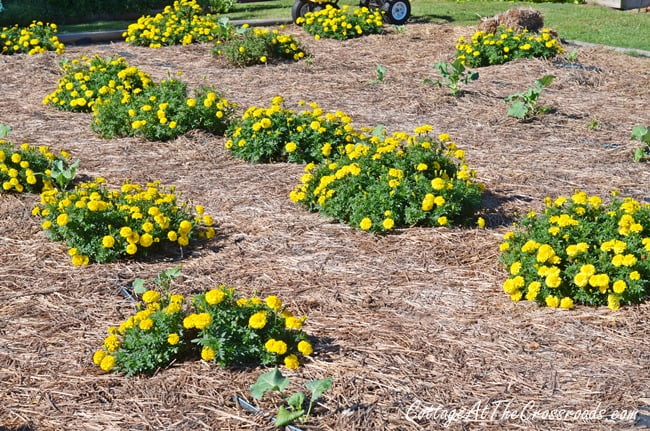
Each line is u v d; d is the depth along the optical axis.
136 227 5.53
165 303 4.54
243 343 4.16
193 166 7.38
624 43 13.25
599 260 4.77
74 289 5.07
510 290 4.83
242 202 6.45
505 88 9.95
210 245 5.70
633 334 4.44
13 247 5.67
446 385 4.02
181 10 14.34
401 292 5.00
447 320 4.66
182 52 12.79
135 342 4.19
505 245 5.14
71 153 7.79
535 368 4.16
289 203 6.40
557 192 6.61
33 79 11.11
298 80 10.63
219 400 3.91
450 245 5.61
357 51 12.46
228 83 10.60
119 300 4.94
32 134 8.47
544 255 4.76
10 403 3.95
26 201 6.48
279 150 7.46
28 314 4.79
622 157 7.53
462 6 18.11
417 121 8.68
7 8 17.20
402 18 15.24
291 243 5.69
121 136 8.32
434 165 6.19
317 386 3.71
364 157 6.18
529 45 11.33
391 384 4.02
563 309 4.73
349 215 6.00
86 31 16.17
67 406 3.91
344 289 5.03
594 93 9.90
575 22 15.50
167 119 8.23
